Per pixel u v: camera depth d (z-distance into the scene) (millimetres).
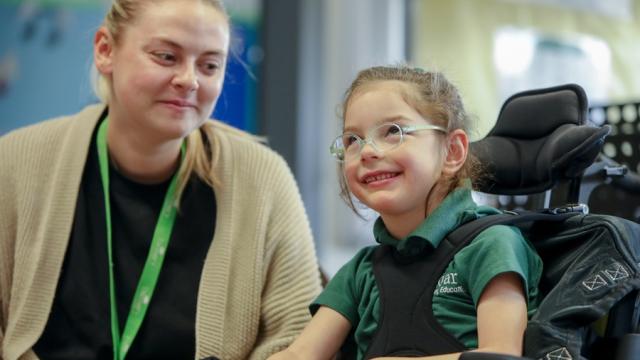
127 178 1321
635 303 940
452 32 3557
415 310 993
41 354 1265
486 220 1018
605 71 3611
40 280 1262
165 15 1188
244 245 1325
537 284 1002
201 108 1246
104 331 1261
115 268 1295
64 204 1289
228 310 1295
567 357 859
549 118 1118
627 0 3621
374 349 1006
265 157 1402
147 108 1206
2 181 1298
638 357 896
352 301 1117
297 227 1375
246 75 3139
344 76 3578
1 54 3164
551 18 3604
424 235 1009
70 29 3199
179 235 1319
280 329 1309
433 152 1053
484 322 920
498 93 3539
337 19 3600
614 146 1408
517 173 1126
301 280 1343
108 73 1265
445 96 1094
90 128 1334
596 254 958
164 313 1278
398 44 3619
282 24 3348
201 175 1342
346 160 1076
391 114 1043
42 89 3201
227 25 1269
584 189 1115
